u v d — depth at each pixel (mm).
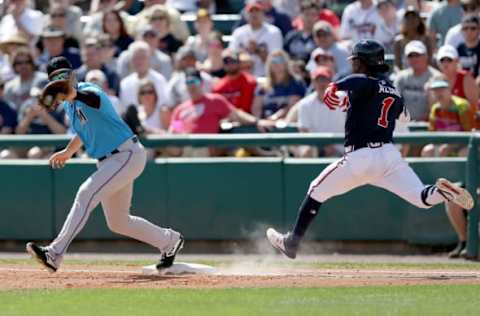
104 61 48719
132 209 41750
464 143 38906
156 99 45875
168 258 31703
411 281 29641
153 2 56188
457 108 41500
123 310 24281
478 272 33531
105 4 56281
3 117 46281
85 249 42344
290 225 40781
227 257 40000
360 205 40531
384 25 51094
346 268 35562
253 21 51219
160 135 41594
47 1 59875
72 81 28812
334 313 23516
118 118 29875
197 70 44000
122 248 42156
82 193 29641
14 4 54438
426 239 40125
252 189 41031
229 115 44281
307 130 43094
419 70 44125
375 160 29422
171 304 25094
